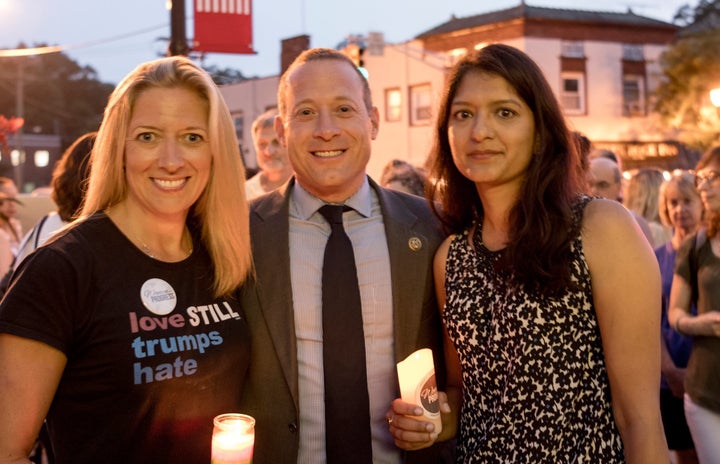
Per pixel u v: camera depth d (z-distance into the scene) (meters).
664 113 25.64
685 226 4.31
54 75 63.91
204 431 2.10
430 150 2.62
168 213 2.13
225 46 7.77
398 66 25.12
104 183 2.14
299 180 2.73
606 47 25.84
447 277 2.43
